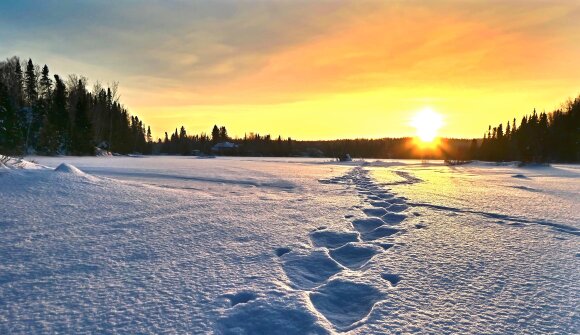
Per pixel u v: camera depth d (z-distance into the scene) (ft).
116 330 8.70
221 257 14.57
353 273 13.25
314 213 25.07
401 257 15.05
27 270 12.44
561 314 9.80
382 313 9.84
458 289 11.57
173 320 9.24
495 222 22.68
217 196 32.65
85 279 11.84
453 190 42.57
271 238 17.81
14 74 191.72
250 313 9.70
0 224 18.03
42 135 155.84
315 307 10.64
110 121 217.97
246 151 320.50
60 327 8.81
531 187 48.78
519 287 11.74
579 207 29.09
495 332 8.82
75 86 206.69
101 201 24.93
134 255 14.42
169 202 26.71
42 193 25.14
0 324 8.89
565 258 14.98
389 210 28.48
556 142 208.03
